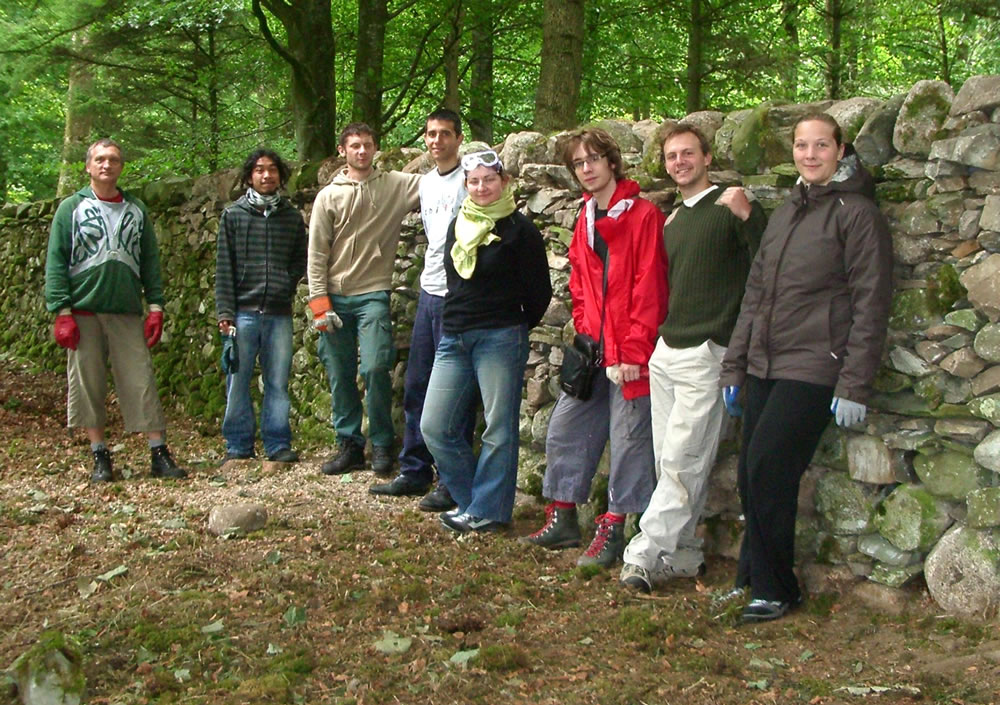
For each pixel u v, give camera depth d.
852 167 3.44
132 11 9.11
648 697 2.90
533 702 2.89
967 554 3.32
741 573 3.69
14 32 9.55
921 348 3.49
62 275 5.23
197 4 8.94
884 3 11.21
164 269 8.16
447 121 4.93
